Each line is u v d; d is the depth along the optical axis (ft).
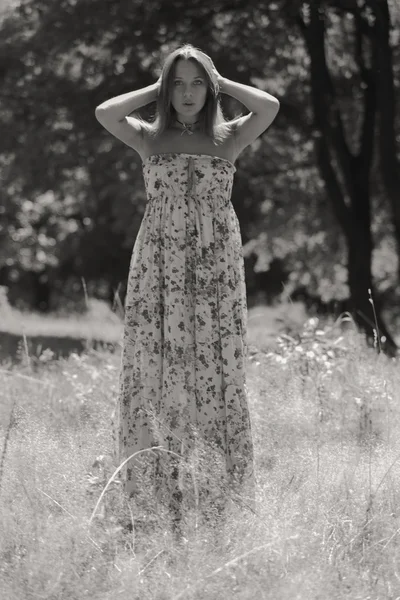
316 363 28.37
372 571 13.51
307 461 18.06
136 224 78.07
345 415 24.12
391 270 96.84
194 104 16.53
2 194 75.31
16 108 66.80
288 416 23.02
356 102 70.18
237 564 12.72
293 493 16.05
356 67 69.21
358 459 18.45
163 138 16.74
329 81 60.80
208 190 16.48
